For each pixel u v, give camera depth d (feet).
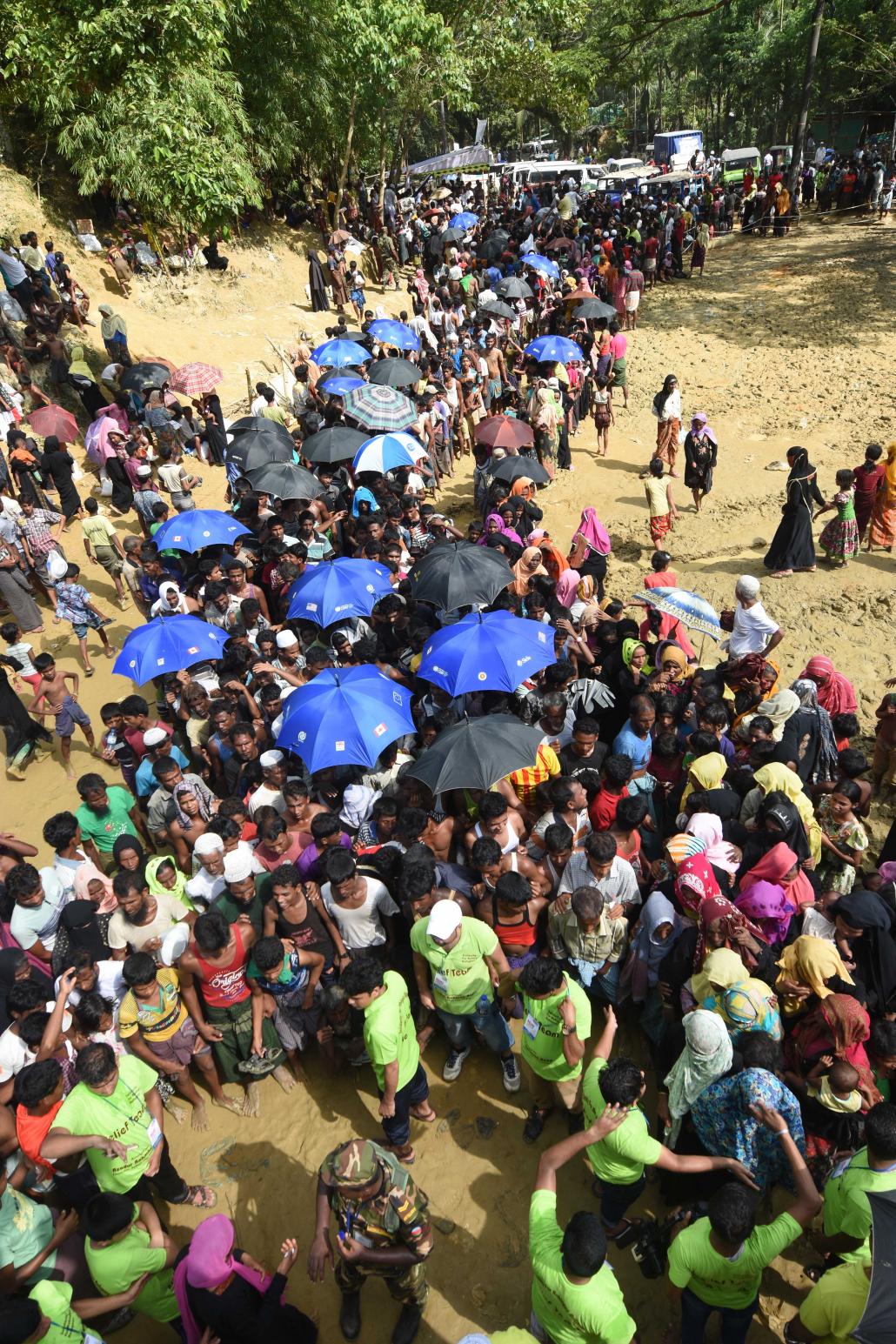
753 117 209.15
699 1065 14.55
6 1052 16.70
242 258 77.77
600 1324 11.67
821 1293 12.56
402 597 30.60
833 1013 15.35
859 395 57.36
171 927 19.52
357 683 22.45
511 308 69.46
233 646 27.71
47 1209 14.96
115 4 39.42
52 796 30.60
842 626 34.86
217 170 47.39
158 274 69.67
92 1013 16.43
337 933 18.98
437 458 52.60
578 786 19.80
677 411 48.37
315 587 28.07
